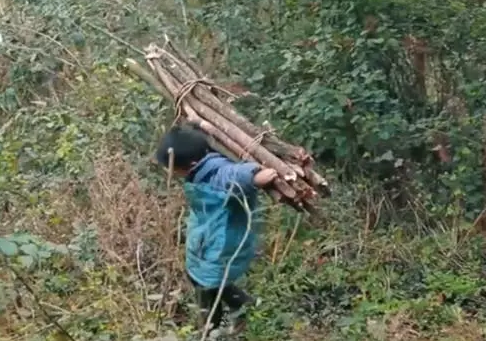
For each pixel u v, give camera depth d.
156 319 5.69
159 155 5.66
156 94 7.77
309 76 7.74
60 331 5.25
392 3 7.55
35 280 6.15
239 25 8.48
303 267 6.63
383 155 7.19
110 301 5.86
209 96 5.97
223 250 5.56
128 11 9.48
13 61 9.31
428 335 5.99
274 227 6.88
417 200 7.28
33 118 8.39
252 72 8.05
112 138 7.59
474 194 7.15
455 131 7.29
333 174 7.35
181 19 9.34
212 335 5.31
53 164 7.66
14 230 6.73
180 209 6.56
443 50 7.68
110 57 8.89
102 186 6.66
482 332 5.97
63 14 9.49
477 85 7.47
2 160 7.56
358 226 7.05
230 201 5.52
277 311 6.18
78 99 8.49
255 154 5.62
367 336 5.90
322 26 7.73
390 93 7.77
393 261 6.79
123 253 6.38
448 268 6.77
